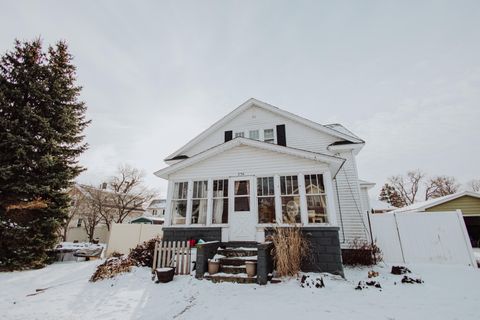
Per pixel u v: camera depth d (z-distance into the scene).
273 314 4.21
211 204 9.34
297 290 5.63
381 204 26.75
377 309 4.38
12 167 9.93
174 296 5.52
